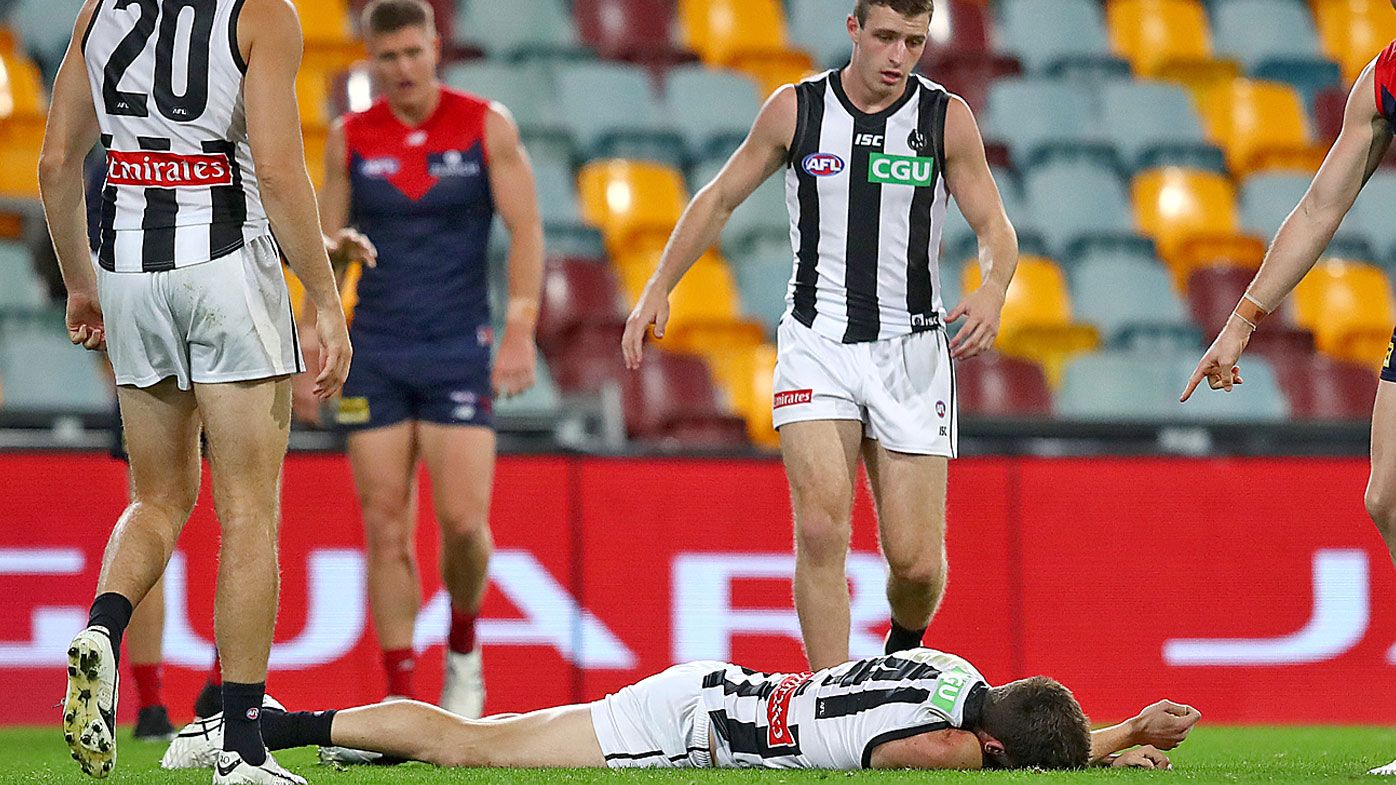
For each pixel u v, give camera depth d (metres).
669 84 43.56
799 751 14.98
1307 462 28.27
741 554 27.19
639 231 39.22
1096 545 27.73
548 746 15.62
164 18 13.41
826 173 18.11
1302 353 38.00
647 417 33.69
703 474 27.23
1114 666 27.56
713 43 46.28
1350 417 36.28
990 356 35.50
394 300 22.31
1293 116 45.78
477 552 22.56
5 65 39.75
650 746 15.55
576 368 34.00
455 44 43.66
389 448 22.28
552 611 26.55
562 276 36.62
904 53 17.73
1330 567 28.08
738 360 35.16
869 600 27.09
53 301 35.91
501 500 26.55
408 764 16.17
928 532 18.17
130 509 14.02
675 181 40.91
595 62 44.38
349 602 26.16
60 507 25.62
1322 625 27.95
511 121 23.20
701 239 18.44
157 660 22.66
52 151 14.14
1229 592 27.86
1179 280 41.41
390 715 15.74
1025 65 46.97
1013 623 27.44
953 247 40.16
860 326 18.09
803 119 18.19
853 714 14.80
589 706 15.90
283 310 13.77
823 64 46.56
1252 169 44.75
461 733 15.74
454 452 22.34
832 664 17.53
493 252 37.56
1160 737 15.70
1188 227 42.47
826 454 17.78
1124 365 36.50
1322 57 48.44
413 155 22.53
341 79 40.22
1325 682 27.84
